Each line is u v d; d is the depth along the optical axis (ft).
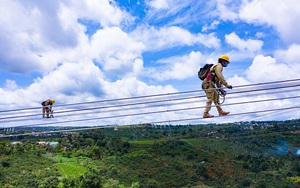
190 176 255.29
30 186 210.18
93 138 340.18
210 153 292.40
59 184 213.46
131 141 338.95
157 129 380.37
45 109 38.37
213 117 32.86
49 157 282.97
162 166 273.54
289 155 266.16
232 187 229.25
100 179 213.25
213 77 32.32
